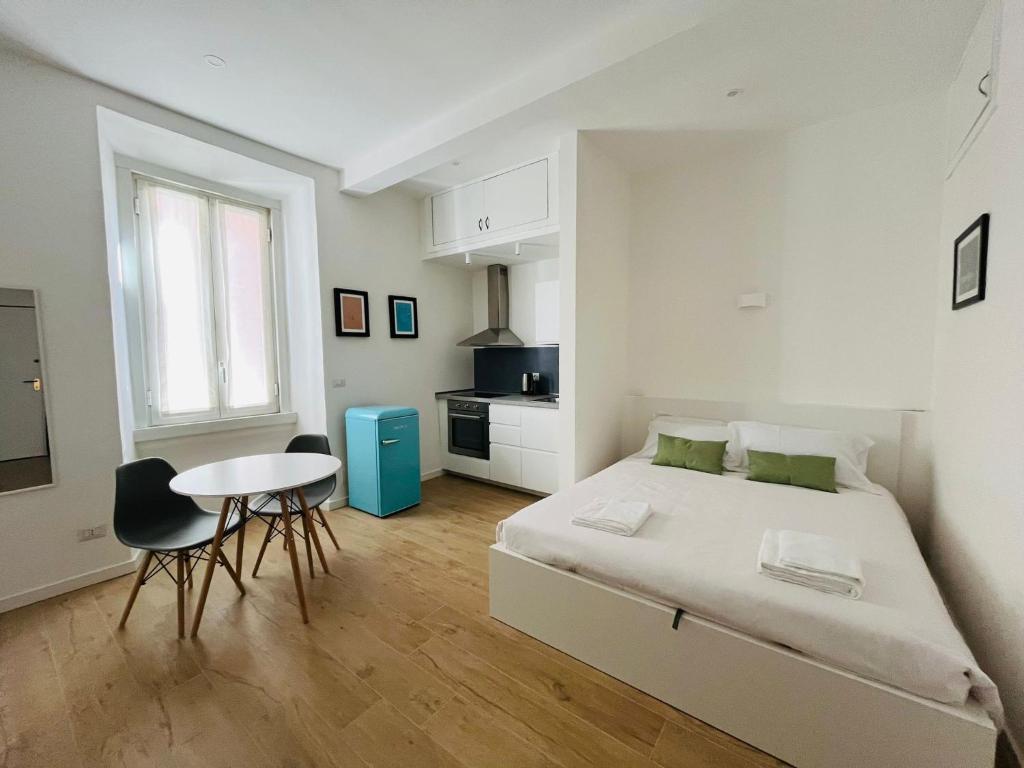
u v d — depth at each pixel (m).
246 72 2.24
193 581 2.43
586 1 1.80
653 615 1.58
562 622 1.84
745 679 1.41
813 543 1.57
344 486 3.65
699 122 2.68
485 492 4.02
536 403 3.69
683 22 1.76
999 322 1.53
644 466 2.93
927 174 2.44
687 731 1.46
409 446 3.56
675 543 1.74
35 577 2.20
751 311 3.07
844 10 1.71
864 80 2.25
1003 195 1.53
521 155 3.21
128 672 1.72
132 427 2.80
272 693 1.62
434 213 4.06
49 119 2.17
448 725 1.48
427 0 1.77
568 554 1.81
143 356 2.93
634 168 3.41
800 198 2.83
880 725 1.20
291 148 3.10
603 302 3.24
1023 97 1.37
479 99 2.50
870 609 1.30
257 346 3.54
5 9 1.77
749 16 1.69
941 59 2.06
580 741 1.42
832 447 2.53
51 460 2.23
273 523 2.55
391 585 2.39
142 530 2.09
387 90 2.42
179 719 1.50
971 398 1.81
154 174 2.94
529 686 1.66
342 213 3.55
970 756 1.10
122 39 1.97
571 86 2.14
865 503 2.19
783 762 1.35
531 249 3.78
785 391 2.97
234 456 3.38
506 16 1.87
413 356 4.21
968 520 1.78
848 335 2.73
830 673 1.27
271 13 1.83
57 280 2.22
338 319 3.54
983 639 1.56
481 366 4.82
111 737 1.43
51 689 1.64
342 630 1.99
